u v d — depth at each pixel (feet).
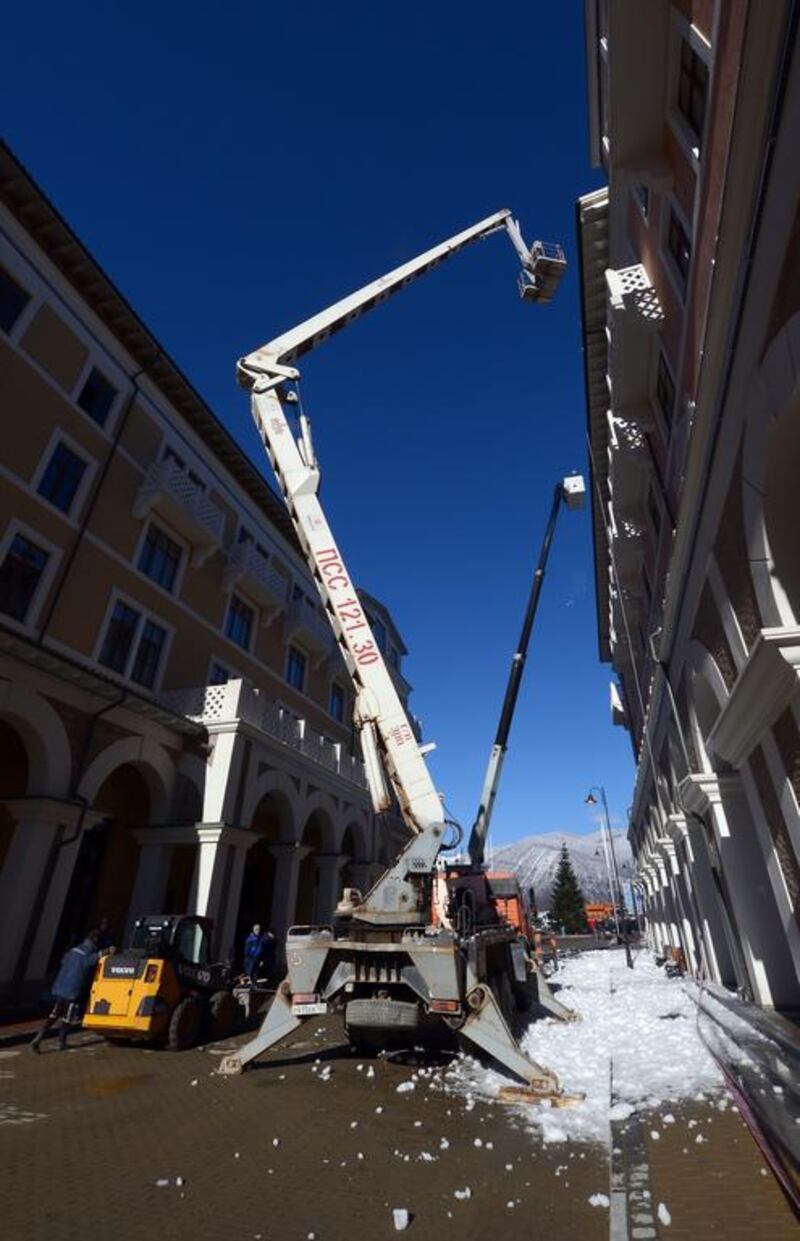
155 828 50.03
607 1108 18.24
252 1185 13.56
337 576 32.17
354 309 41.83
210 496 68.90
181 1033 28.60
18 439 45.39
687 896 50.01
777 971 29.37
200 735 53.67
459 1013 22.18
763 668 17.58
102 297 53.93
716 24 17.47
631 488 43.75
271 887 73.10
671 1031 28.48
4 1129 17.52
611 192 34.24
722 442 21.03
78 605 48.88
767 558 17.92
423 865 25.32
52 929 39.88
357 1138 16.55
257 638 73.41
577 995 45.34
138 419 58.34
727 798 31.45
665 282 30.07
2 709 39.22
